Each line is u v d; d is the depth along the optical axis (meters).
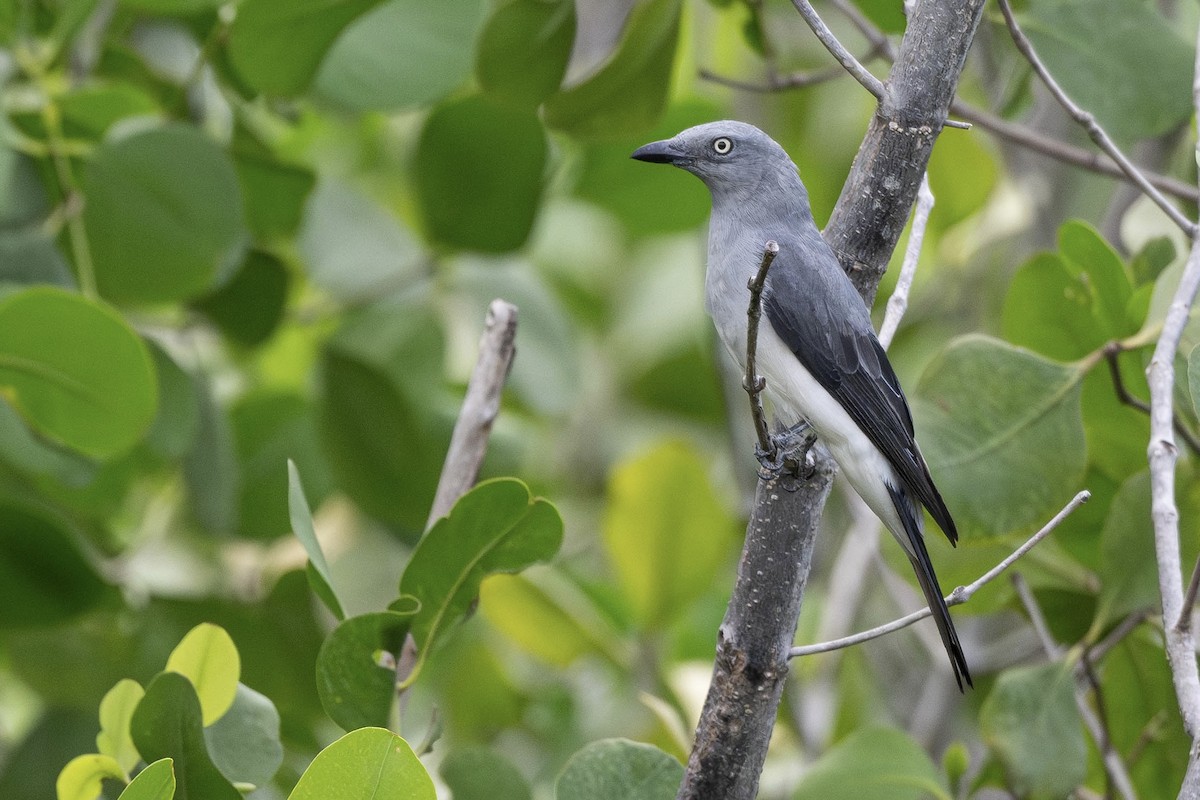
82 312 9.01
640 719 11.33
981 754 11.91
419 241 12.38
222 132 12.04
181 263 10.22
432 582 7.17
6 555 10.20
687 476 11.48
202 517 11.11
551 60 10.36
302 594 10.66
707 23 15.05
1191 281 7.64
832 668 12.20
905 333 14.84
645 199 12.82
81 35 11.17
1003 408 9.01
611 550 11.67
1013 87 10.64
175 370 10.59
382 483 12.00
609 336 16.14
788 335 8.90
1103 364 9.36
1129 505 8.98
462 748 7.93
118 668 10.68
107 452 9.65
